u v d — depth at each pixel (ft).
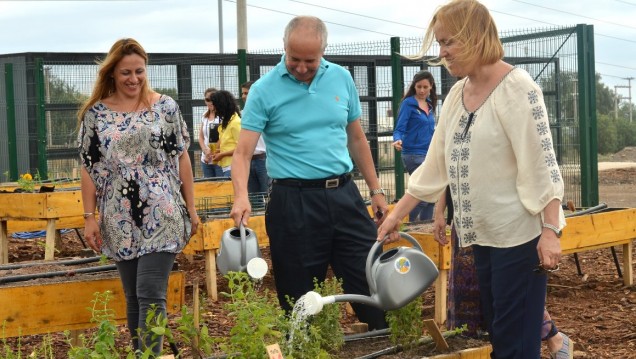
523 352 14.71
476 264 15.21
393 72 49.80
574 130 46.93
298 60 17.37
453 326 17.62
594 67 46.68
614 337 23.44
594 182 47.19
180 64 52.85
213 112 43.16
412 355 16.83
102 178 17.99
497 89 14.44
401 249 14.98
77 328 20.02
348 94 18.53
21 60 53.67
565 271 32.81
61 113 52.39
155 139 17.92
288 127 17.88
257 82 18.16
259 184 38.52
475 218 14.71
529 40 48.08
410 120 38.63
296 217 17.90
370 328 18.54
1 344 22.20
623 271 30.32
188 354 19.99
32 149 53.31
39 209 32.99
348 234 18.15
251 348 13.92
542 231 14.19
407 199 15.88
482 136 14.48
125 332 23.34
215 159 40.75
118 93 18.11
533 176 14.19
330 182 17.98
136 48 17.88
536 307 14.61
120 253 17.81
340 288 16.94
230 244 17.16
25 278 20.98
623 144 172.24
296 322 14.52
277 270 18.31
